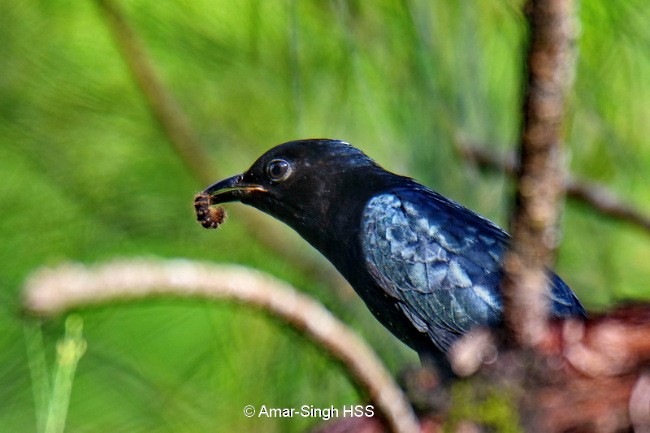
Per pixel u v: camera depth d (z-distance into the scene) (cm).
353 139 1177
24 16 1134
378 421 762
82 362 1032
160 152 1173
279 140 1190
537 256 728
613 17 1023
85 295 550
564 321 827
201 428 1053
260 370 1067
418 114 1051
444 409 812
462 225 1073
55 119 1138
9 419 984
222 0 1135
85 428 1028
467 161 1080
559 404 800
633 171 1142
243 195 1145
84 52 1154
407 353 1188
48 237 1112
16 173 1134
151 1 1131
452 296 1053
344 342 663
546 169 686
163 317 1067
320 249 1147
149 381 1054
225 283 618
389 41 1041
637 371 801
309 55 1110
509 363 800
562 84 661
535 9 641
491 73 1088
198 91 1174
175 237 1170
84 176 1141
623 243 1200
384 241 1082
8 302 1006
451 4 1020
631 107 1079
